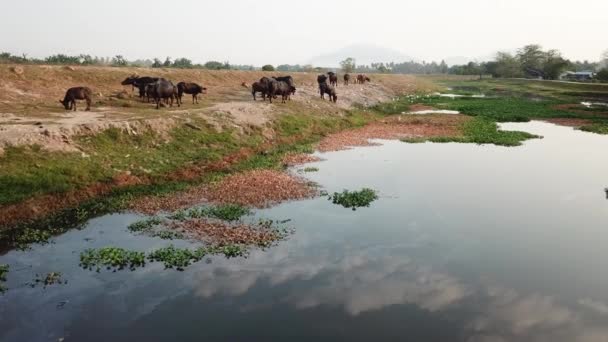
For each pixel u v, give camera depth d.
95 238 14.38
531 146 31.17
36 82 33.66
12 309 10.22
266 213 16.98
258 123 30.25
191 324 9.56
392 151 29.19
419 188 20.52
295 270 12.20
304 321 9.66
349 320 9.70
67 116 24.62
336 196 18.80
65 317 9.90
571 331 9.31
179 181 20.36
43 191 16.70
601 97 72.81
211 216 16.39
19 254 13.15
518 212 17.20
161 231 14.90
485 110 51.31
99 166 19.39
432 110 52.94
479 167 24.69
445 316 9.87
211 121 27.47
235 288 11.16
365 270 12.20
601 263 12.67
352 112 42.75
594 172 23.61
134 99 33.41
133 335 9.20
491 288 11.16
